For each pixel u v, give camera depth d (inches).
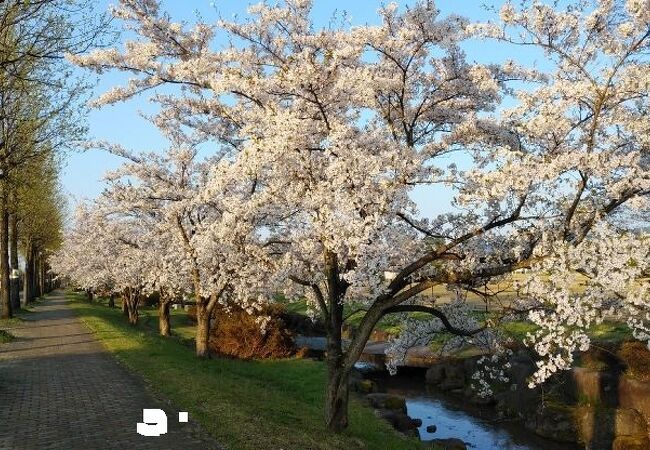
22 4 522.3
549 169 315.6
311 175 400.5
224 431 359.6
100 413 403.5
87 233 1206.9
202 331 786.8
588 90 332.2
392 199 348.8
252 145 372.5
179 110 576.1
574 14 344.2
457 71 435.5
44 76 650.8
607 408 653.9
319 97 392.5
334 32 429.7
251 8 426.6
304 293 540.1
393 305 407.8
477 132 423.2
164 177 768.9
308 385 715.4
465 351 1027.9
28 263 1843.0
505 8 346.6
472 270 377.4
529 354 757.3
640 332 302.7
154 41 451.8
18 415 398.0
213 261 593.9
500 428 725.3
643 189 326.6
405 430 645.3
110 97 448.5
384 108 448.1
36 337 908.0
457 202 342.3
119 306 2219.5
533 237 379.6
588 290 311.1
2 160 677.9
